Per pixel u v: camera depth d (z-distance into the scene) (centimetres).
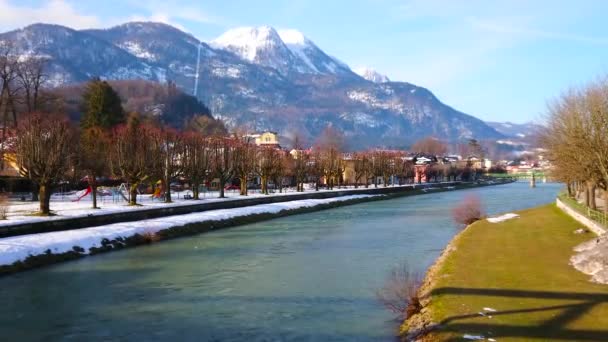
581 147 5025
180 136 8094
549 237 4166
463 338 1803
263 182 10012
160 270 3578
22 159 5025
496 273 2791
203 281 3228
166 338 2194
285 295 2862
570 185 9150
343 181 16700
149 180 7925
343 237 5253
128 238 4738
